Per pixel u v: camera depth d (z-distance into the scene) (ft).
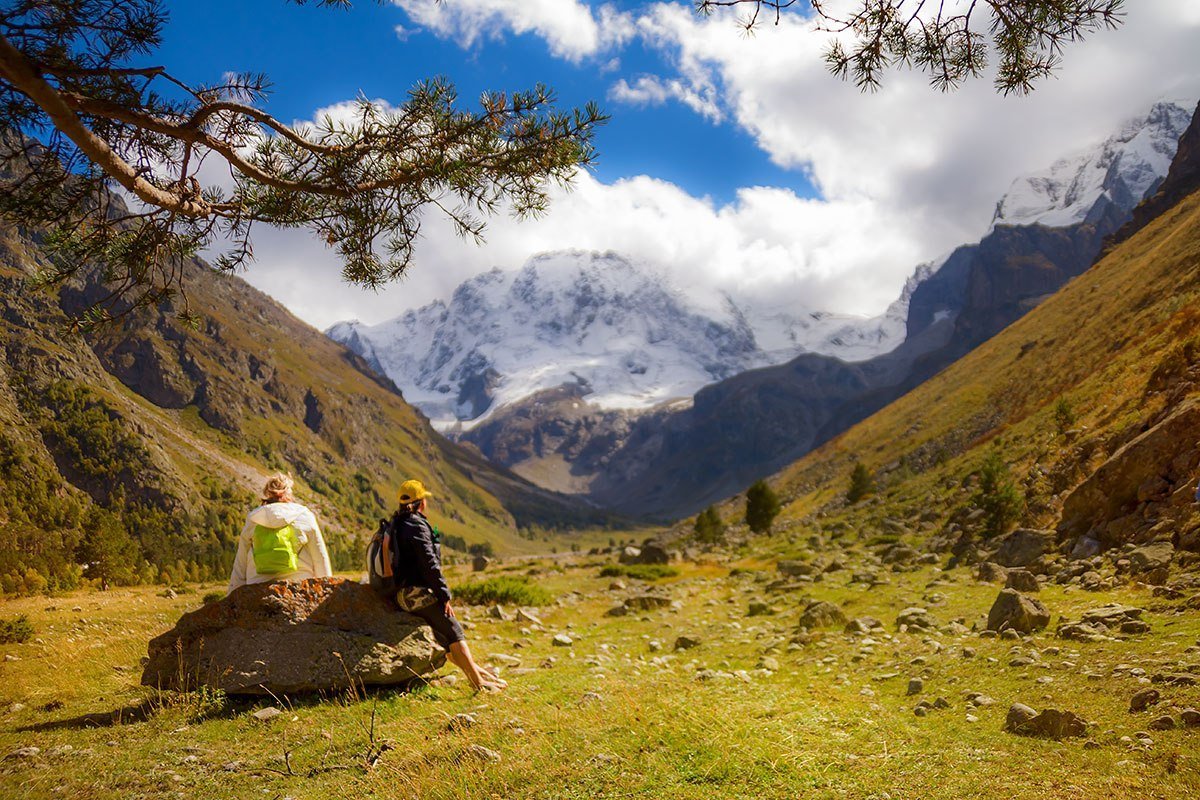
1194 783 16.14
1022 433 138.41
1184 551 43.96
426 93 24.62
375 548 31.14
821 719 24.11
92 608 63.77
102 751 23.89
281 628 29.99
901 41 21.33
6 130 24.06
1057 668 28.86
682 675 37.68
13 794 19.93
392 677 30.17
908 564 78.23
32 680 35.06
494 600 70.69
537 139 25.00
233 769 21.91
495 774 19.38
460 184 25.62
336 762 21.89
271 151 25.77
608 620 65.87
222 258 28.12
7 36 21.90
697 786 17.83
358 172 25.67
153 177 26.04
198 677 29.53
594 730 22.54
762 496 198.29
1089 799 15.62
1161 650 28.50
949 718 24.81
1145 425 74.13
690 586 94.43
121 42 23.82
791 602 66.28
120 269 27.94
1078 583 46.83
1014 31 20.54
